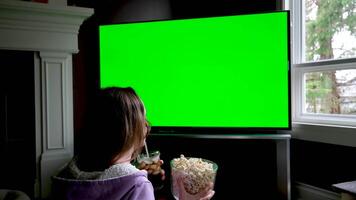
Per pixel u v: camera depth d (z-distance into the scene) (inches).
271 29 75.9
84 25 103.5
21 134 96.8
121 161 33.8
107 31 89.6
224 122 81.2
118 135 32.2
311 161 80.4
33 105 96.6
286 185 76.2
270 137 76.1
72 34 97.4
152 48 86.0
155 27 85.4
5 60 93.2
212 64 81.1
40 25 92.4
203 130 83.0
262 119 78.0
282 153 76.5
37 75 95.8
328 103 79.5
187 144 96.2
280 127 76.7
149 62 86.5
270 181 84.6
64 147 99.3
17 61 94.5
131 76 88.4
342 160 72.2
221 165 91.4
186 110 84.1
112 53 89.7
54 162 97.4
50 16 92.2
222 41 80.0
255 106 78.4
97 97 34.5
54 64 97.0
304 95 85.8
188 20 82.4
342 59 74.0
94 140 32.6
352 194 52.7
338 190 55.5
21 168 96.7
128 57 88.3
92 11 96.0
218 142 92.0
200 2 98.3
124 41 88.4
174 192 58.3
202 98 82.6
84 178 31.0
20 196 45.9
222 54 80.1
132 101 34.1
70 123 100.3
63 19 94.0
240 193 88.2
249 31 77.7
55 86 97.4
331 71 78.1
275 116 76.9
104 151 32.4
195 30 82.0
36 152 96.3
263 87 77.4
